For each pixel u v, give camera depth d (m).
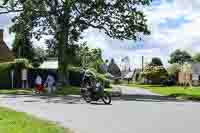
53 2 50.34
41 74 61.09
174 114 22.62
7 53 70.12
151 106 28.02
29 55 85.44
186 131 15.94
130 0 49.28
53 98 34.72
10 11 49.88
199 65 116.19
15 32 52.12
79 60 85.75
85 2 49.22
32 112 22.75
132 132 15.65
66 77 51.78
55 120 19.11
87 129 16.36
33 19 50.81
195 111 24.52
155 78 120.88
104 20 49.72
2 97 35.81
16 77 57.84
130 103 30.70
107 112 23.36
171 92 55.31
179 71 123.81
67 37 51.06
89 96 30.41
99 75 69.81
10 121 17.45
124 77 178.38
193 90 63.91
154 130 16.20
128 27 49.34
